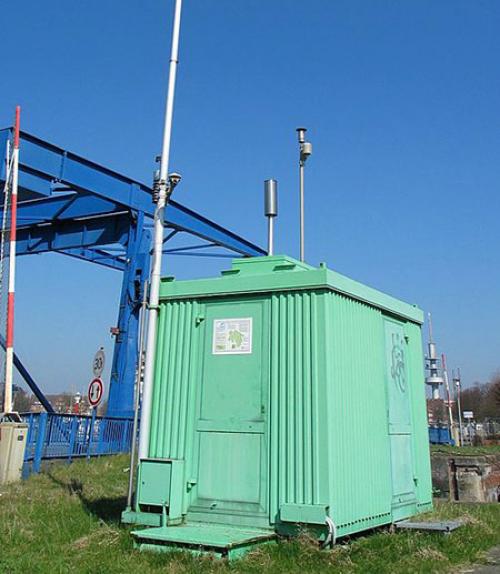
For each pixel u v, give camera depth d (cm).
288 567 608
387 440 866
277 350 762
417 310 1053
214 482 757
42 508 926
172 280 870
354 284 823
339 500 705
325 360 730
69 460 1547
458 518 918
